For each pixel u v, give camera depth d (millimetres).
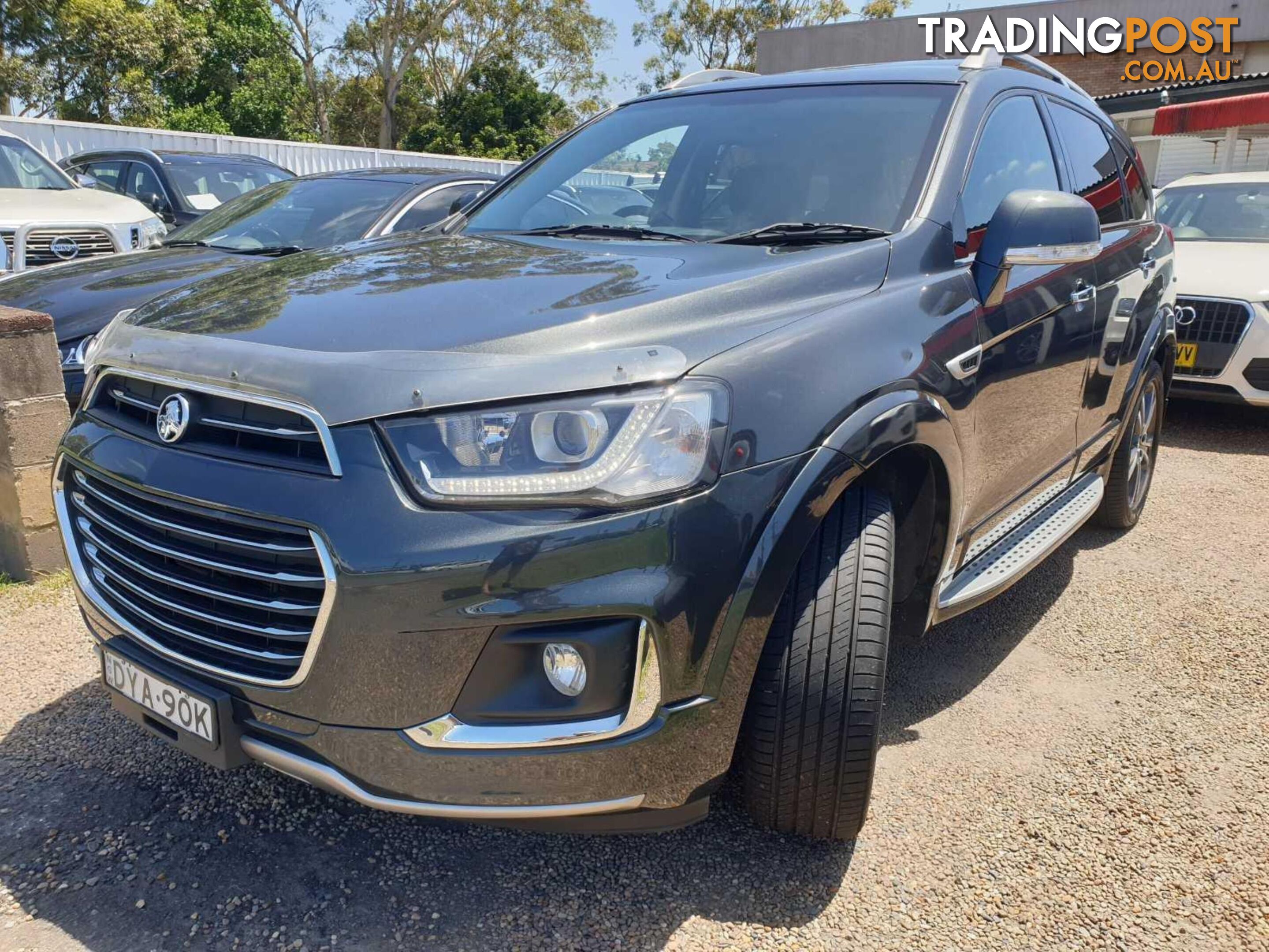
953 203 2752
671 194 3094
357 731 1817
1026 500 3279
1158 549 4434
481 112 35125
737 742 2188
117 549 2143
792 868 2279
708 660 1857
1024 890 2223
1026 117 3381
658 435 1795
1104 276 3559
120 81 24156
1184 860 2334
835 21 39531
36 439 3666
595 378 1794
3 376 3549
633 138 3402
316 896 2166
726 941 2055
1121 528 4621
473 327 1957
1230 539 4574
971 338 2527
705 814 2037
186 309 2336
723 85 3527
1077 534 4621
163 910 2105
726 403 1872
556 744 1805
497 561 1721
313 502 1783
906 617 2613
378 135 39562
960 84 3105
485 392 1778
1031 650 3436
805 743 2078
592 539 1745
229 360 1965
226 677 1944
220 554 1917
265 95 31438
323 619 1779
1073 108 3859
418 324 2000
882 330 2252
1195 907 2180
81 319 4461
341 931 2062
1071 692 3143
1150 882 2258
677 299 2072
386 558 1727
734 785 2561
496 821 1876
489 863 2289
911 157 2844
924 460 2389
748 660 1932
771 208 2861
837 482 1994
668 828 2000
